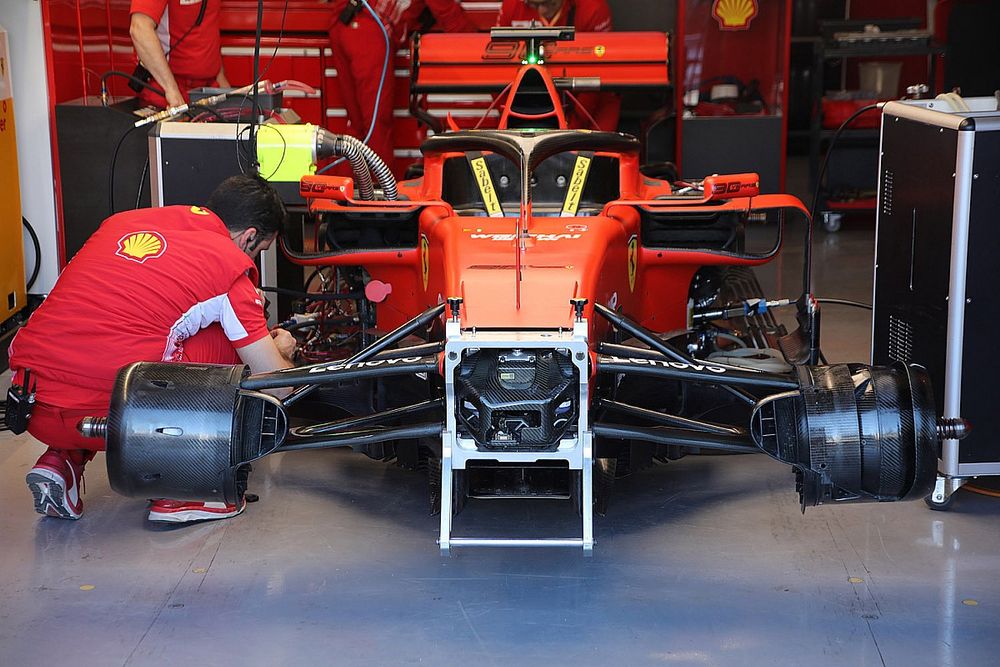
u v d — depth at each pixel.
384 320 4.68
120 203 5.96
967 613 3.20
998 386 3.75
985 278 3.68
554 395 3.00
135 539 3.71
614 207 4.27
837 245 7.91
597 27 8.13
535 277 3.39
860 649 3.02
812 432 3.08
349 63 8.21
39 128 5.88
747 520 3.80
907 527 3.74
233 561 3.54
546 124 5.38
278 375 3.21
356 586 3.38
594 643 3.06
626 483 4.10
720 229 4.77
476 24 8.53
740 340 4.97
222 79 6.90
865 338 5.81
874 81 9.07
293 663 2.98
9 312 5.57
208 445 3.06
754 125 8.30
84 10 6.39
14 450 4.48
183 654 3.02
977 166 3.61
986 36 8.25
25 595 3.34
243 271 3.70
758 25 8.21
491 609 3.24
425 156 4.86
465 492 3.27
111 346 3.61
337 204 4.41
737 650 3.03
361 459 4.37
